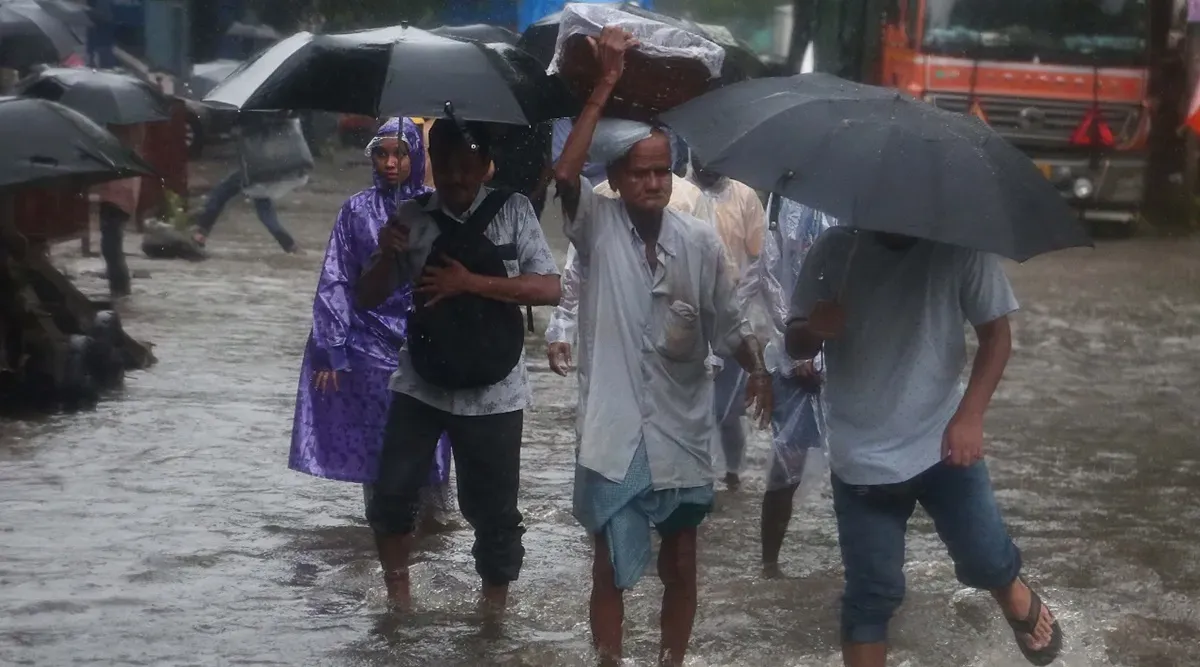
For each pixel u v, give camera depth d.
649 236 7.62
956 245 6.88
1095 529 11.07
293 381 15.71
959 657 8.42
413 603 9.15
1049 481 12.53
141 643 8.29
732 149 6.89
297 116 25.83
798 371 9.77
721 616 9.06
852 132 6.77
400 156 9.56
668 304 7.58
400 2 37.03
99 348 14.69
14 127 13.52
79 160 13.51
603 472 7.52
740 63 13.34
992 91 32.53
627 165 7.48
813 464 9.90
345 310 9.65
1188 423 15.02
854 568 7.37
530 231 8.48
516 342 8.45
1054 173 32.81
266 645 8.35
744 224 10.91
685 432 7.66
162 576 9.50
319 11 39.81
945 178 6.67
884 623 7.43
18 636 8.31
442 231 8.38
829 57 35.75
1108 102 32.69
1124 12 32.66
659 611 9.13
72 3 30.16
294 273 23.81
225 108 8.51
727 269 7.70
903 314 7.21
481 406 8.57
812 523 11.25
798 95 7.13
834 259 7.34
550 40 11.96
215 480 11.90
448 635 8.59
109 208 20.48
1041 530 11.01
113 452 12.65
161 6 42.72
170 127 27.38
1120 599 9.40
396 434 8.70
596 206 7.66
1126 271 27.95
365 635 8.56
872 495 7.30
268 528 10.66
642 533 7.66
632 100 7.66
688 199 10.62
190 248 24.97
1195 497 12.09
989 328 7.23
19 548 9.95
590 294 7.65
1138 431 14.61
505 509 8.80
